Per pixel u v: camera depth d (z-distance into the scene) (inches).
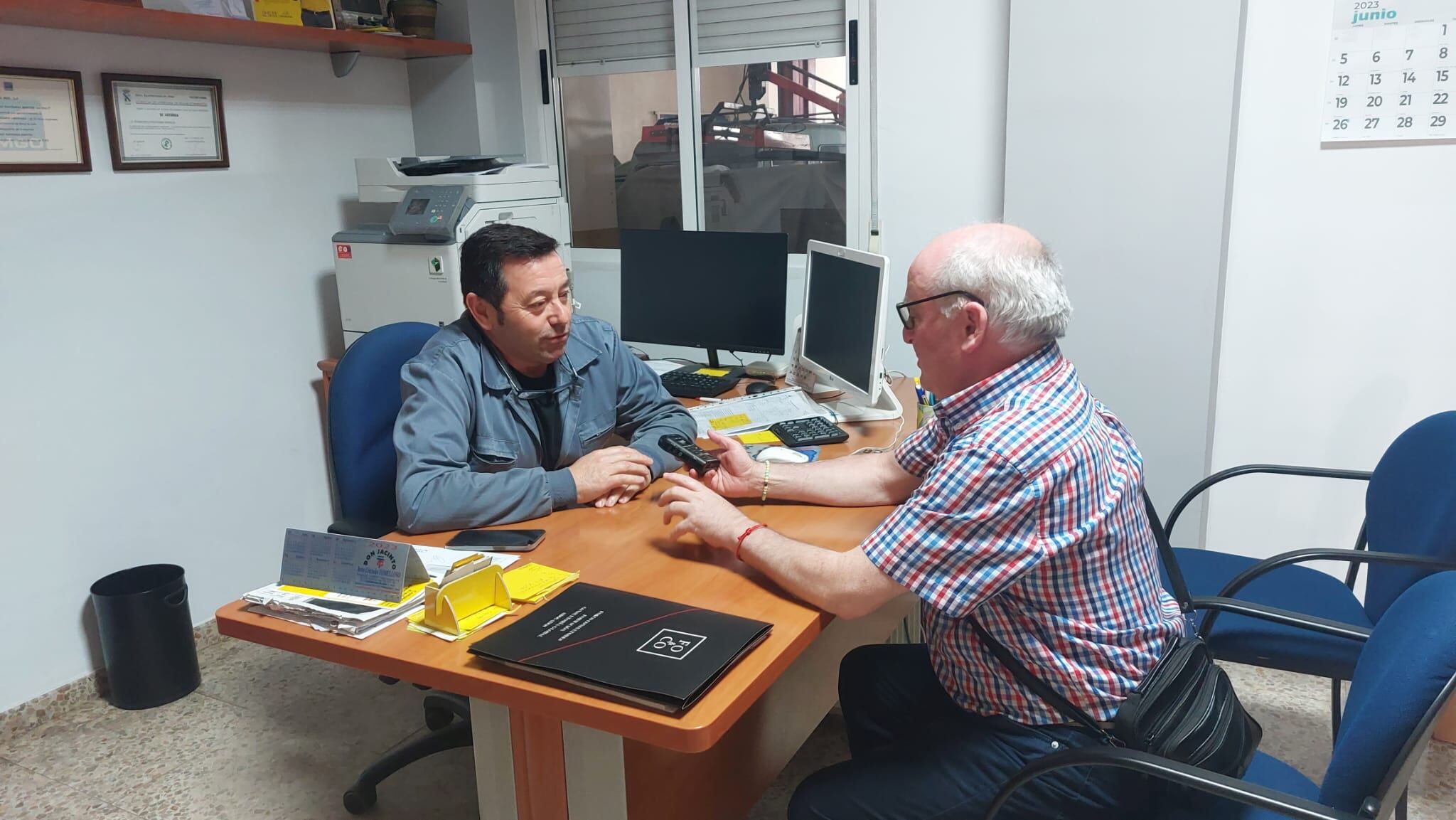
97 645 99.4
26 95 88.3
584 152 139.2
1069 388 51.1
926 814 51.4
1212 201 96.5
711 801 59.3
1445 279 92.5
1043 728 50.3
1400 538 68.1
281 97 113.7
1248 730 51.1
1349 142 92.8
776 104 123.9
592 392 78.3
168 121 100.9
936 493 48.0
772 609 51.7
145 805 81.5
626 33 130.7
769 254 104.3
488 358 72.1
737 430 86.9
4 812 81.0
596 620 48.9
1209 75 94.2
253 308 112.7
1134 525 50.9
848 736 66.6
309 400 121.2
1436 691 39.9
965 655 52.1
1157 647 50.3
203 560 109.5
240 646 110.0
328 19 109.0
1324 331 98.0
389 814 79.3
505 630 48.0
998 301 49.7
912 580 48.3
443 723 89.4
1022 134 103.8
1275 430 102.3
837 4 115.7
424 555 59.2
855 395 86.3
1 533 90.2
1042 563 47.5
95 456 97.4
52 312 92.4
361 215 125.9
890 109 113.8
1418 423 70.2
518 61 136.2
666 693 41.4
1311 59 92.4
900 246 117.4
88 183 94.4
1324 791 43.5
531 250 68.0
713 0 123.2
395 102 131.2
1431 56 88.3
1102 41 97.9
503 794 52.6
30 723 93.2
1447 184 90.4
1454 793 77.4
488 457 71.6
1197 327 99.7
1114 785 48.3
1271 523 104.3
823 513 66.0
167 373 103.7
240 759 87.8
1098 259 102.8
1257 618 65.1
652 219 137.2
